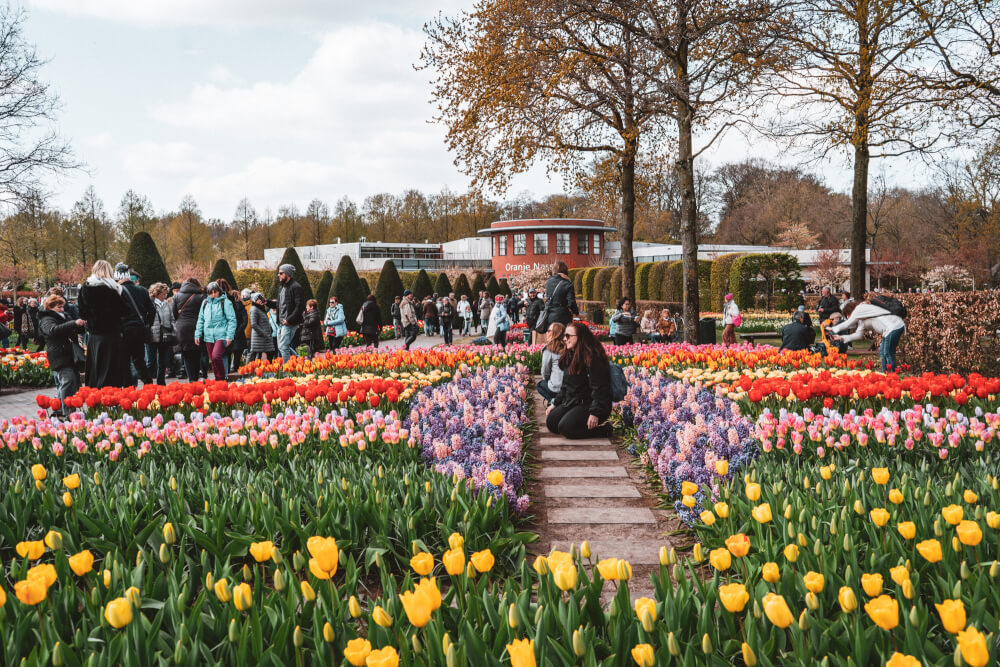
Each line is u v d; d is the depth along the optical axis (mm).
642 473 5926
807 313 12094
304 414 6008
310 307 15430
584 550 2586
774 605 1968
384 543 3596
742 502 3795
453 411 6969
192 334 11445
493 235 63656
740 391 7363
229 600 2391
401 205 92125
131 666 2115
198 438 5285
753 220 66812
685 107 15164
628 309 15516
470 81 18844
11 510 3855
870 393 6215
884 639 2107
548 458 6500
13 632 2262
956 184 30984
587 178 22125
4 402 11086
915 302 13008
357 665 1834
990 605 2418
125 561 3400
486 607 2377
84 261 62188
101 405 6844
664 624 2291
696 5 14797
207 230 68250
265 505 3697
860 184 15930
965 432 5008
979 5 14055
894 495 3059
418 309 31859
